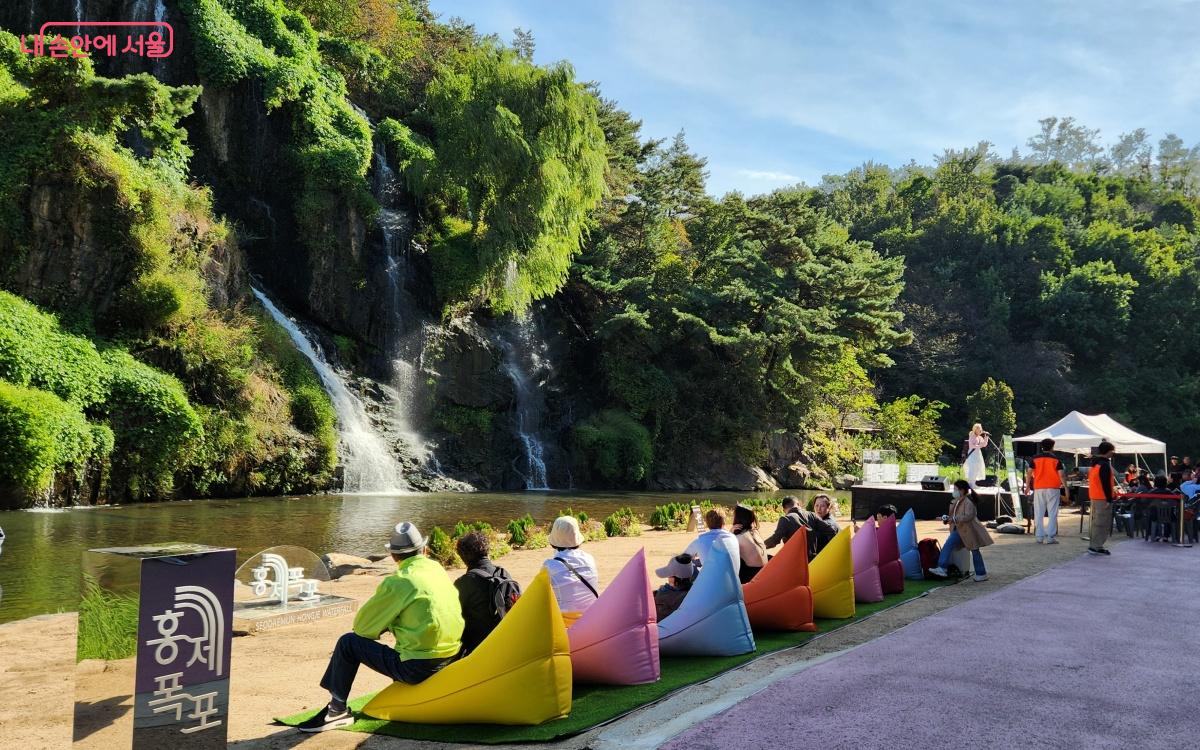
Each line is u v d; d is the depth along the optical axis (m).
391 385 40.47
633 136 65.69
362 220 40.53
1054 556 15.91
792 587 9.28
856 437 63.97
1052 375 89.88
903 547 13.54
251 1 42.12
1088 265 102.56
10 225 26.67
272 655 8.34
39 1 36.00
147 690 4.37
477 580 6.45
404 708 6.04
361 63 50.62
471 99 43.34
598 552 17.03
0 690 6.98
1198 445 90.19
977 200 125.00
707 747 5.17
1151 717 5.79
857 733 5.41
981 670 7.05
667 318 53.19
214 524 21.25
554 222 44.69
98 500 24.80
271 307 37.09
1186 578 12.62
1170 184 184.25
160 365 28.67
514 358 47.31
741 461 53.75
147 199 29.39
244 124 39.38
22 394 22.23
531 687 5.86
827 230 64.81
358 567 13.82
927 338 88.75
